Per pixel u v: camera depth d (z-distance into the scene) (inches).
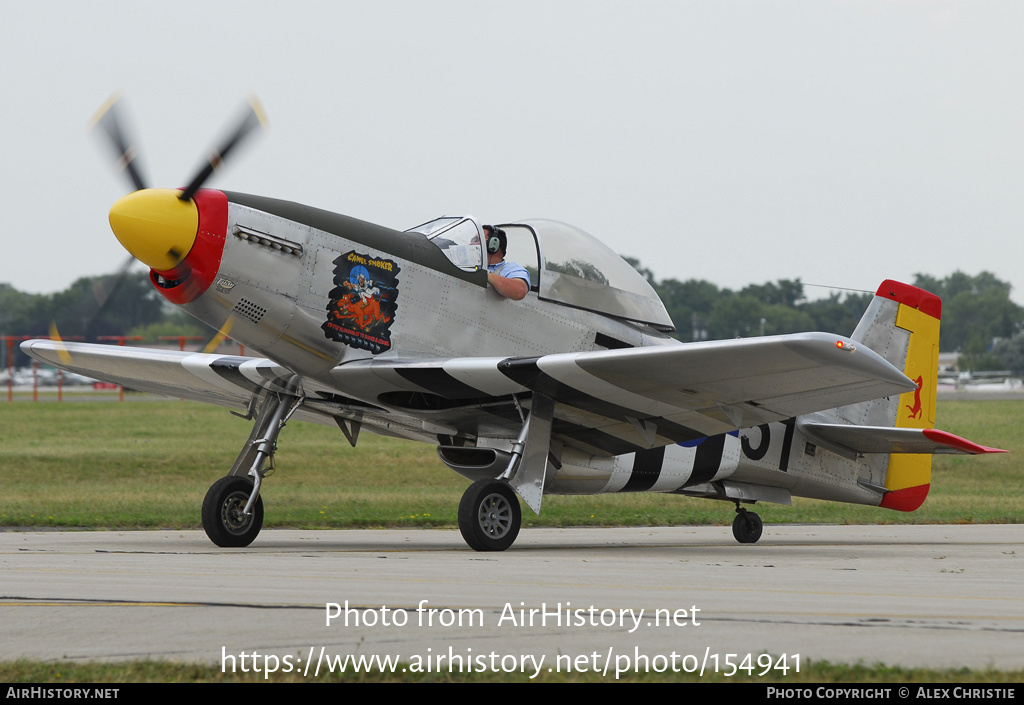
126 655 416.5
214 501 919.7
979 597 605.9
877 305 1283.2
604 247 1072.2
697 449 1139.3
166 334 7647.6
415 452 2694.4
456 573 695.7
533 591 601.0
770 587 642.8
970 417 3875.5
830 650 433.7
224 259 844.6
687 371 831.7
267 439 1000.2
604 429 1014.4
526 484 919.7
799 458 1223.5
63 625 477.1
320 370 932.0
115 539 1003.9
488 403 966.4
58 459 2272.4
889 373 785.6
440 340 952.9
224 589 594.9
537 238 1015.6
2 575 664.4
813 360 769.6
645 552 955.3
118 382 1290.6
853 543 1182.9
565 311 1025.5
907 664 408.5
